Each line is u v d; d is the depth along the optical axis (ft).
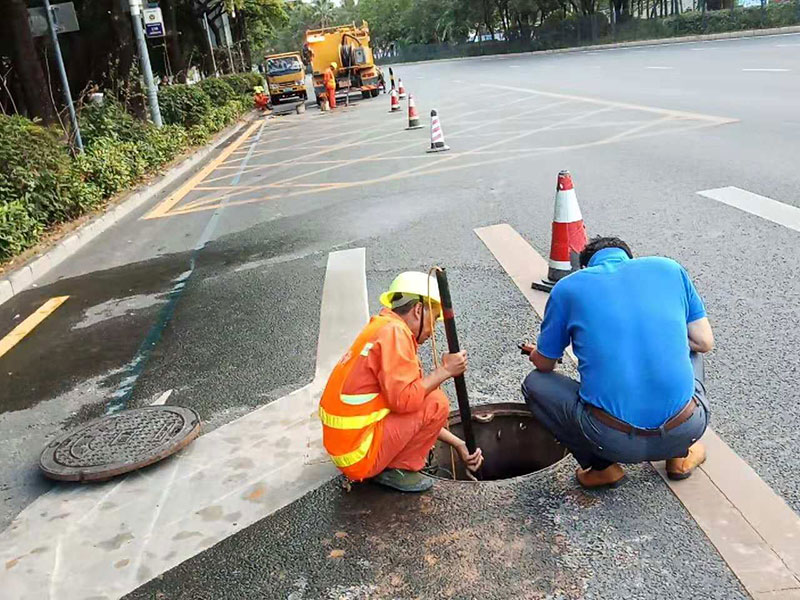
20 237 26.99
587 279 9.55
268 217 30.53
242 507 10.74
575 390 9.93
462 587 8.73
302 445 12.19
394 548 9.52
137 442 12.62
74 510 11.16
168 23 85.56
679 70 66.74
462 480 11.57
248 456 12.07
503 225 23.89
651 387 9.12
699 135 34.17
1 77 48.19
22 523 11.00
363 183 34.96
